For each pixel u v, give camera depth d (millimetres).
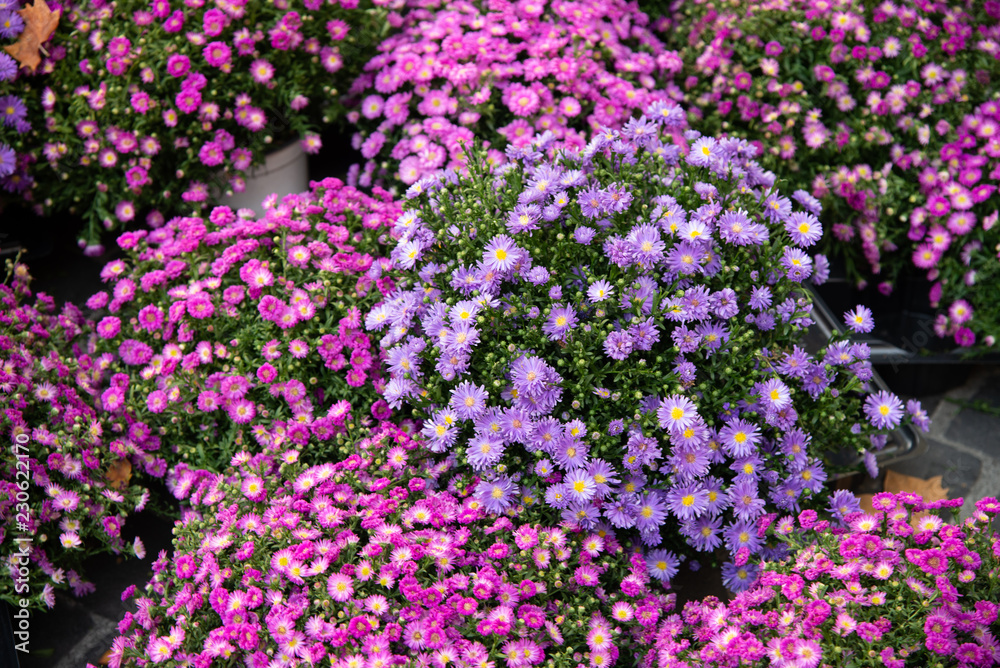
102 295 1832
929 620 1533
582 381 1644
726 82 1976
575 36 1973
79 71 1896
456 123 1965
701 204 1697
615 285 1663
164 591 1653
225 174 1950
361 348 1757
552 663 1581
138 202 1945
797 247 1763
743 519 1669
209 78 1911
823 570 1587
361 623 1572
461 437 1698
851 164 1970
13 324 1784
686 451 1654
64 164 1919
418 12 2031
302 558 1602
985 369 1995
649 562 1684
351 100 2031
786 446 1687
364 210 1878
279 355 1755
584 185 1689
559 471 1679
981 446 1911
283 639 1578
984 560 1579
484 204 1711
